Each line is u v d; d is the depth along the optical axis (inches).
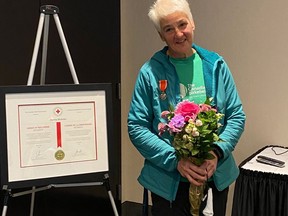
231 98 71.8
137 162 131.1
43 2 90.2
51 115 68.7
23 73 86.9
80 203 106.8
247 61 110.6
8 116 65.8
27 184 66.7
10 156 65.8
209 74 70.2
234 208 91.0
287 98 106.8
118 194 125.0
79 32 101.2
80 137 70.5
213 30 113.7
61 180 68.9
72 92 70.0
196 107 63.8
